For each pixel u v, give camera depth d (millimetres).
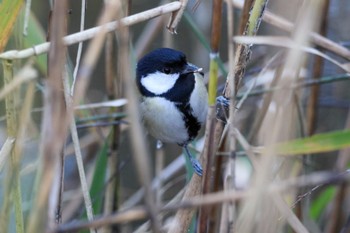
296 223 3221
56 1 3178
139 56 3412
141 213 3168
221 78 3408
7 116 3242
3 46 3244
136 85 3348
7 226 3242
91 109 3395
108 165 3369
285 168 3271
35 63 3342
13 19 3242
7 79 3242
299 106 3314
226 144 3307
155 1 3525
